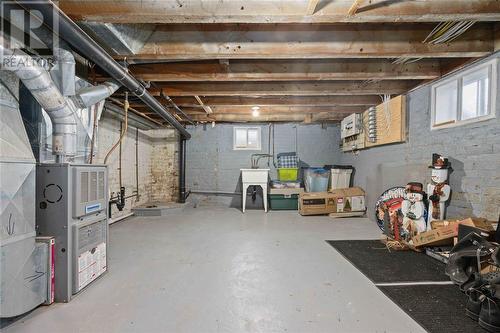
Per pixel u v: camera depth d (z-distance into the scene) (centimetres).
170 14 172
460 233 220
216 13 174
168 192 610
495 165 233
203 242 321
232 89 353
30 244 163
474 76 260
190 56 232
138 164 538
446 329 150
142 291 194
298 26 229
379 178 439
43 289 171
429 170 321
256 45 229
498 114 230
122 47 215
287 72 292
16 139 159
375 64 293
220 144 620
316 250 291
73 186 184
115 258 264
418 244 274
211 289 198
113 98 351
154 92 349
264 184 539
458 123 274
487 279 155
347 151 574
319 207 493
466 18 183
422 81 325
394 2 178
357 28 230
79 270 189
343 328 151
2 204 145
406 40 232
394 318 161
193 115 551
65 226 179
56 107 184
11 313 150
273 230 384
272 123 616
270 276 221
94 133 272
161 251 286
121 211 465
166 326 153
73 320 158
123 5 170
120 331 148
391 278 218
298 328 151
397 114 374
